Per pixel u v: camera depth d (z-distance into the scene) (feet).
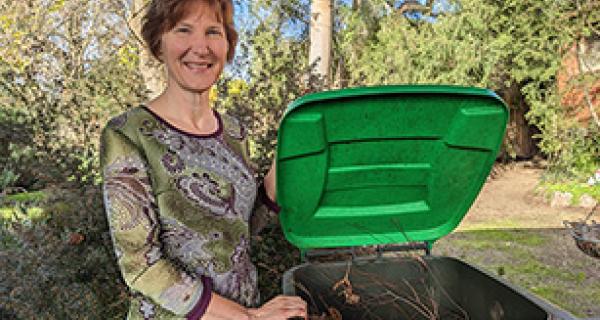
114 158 3.60
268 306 3.94
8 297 7.20
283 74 10.07
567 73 26.58
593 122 25.54
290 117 4.50
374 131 4.90
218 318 3.59
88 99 10.07
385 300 6.21
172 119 4.07
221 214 4.01
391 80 27.94
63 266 8.02
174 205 3.79
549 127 26.91
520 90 30.27
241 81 10.44
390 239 6.21
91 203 8.53
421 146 5.21
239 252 4.20
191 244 3.84
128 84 10.96
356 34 29.73
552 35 25.99
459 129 4.95
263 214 5.29
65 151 9.34
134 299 3.92
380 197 5.77
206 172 4.00
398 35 29.22
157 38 4.08
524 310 4.66
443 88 4.58
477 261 15.33
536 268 14.64
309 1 17.98
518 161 33.94
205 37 4.01
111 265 8.42
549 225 19.80
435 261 6.22
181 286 3.48
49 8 15.61
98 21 15.49
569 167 25.45
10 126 9.12
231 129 4.61
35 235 7.94
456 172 5.47
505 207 23.25
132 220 3.53
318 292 5.95
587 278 13.73
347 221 5.89
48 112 9.50
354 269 6.15
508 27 27.14
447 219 6.12
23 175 9.50
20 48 11.08
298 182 5.22
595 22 25.55
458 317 5.95
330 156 5.13
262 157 9.18
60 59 10.37
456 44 27.73
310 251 6.32
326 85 10.59
